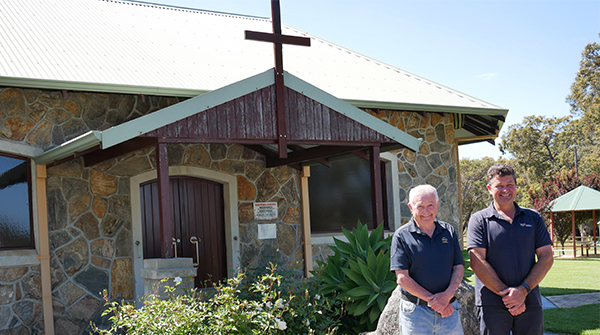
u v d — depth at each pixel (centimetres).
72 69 657
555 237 2161
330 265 570
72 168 674
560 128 3844
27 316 618
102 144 468
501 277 356
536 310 352
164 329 416
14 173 637
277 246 835
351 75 965
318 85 841
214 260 800
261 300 526
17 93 638
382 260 521
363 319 526
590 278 1091
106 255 688
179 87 685
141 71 712
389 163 931
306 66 938
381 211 643
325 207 923
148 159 734
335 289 551
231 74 782
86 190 682
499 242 355
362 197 953
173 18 1029
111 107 705
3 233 621
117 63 718
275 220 838
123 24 900
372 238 588
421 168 956
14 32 728
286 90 585
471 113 949
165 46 843
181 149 763
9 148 622
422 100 909
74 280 659
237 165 812
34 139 645
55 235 652
